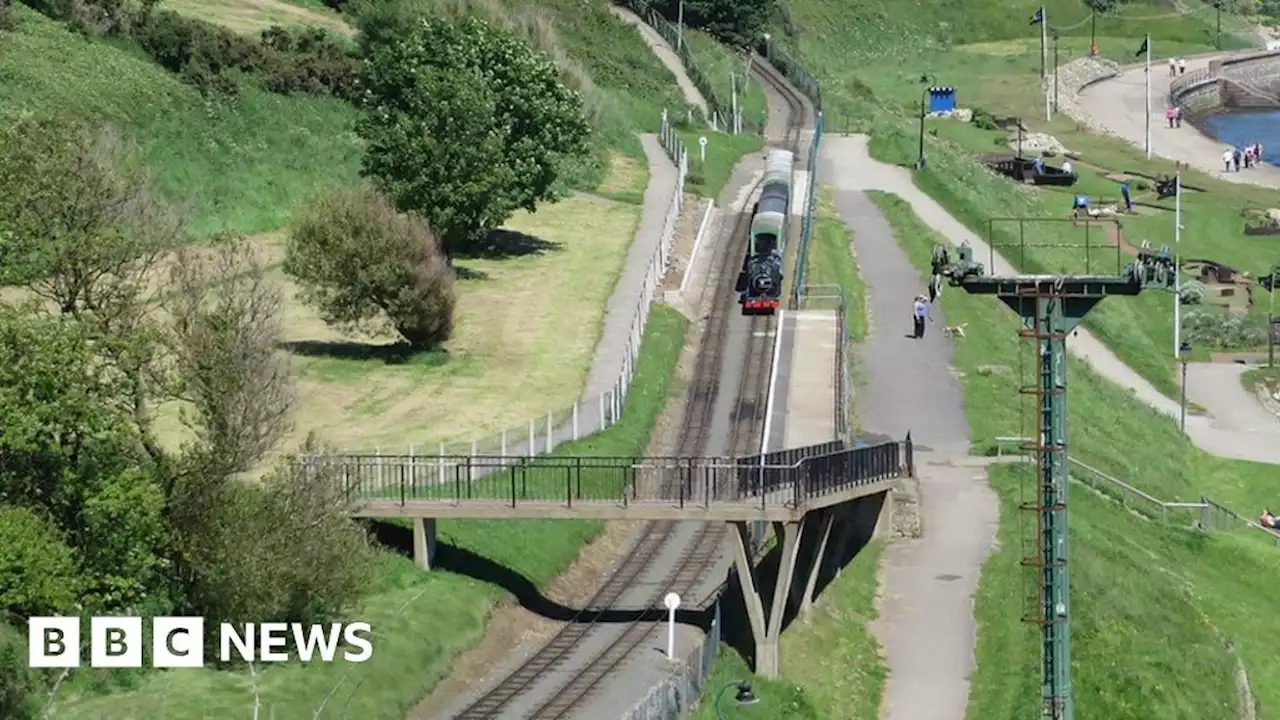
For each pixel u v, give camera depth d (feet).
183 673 243.19
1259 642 337.11
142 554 250.16
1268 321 555.69
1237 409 495.82
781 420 381.40
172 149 489.67
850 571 316.19
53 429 248.73
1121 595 314.96
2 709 226.79
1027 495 344.90
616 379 394.32
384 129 451.94
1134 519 374.43
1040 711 269.64
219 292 337.93
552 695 255.70
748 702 259.19
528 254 488.44
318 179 511.81
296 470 264.93
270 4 622.95
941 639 295.28
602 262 485.56
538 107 485.56
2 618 240.94
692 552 318.65
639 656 271.08
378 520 293.84
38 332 250.16
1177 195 621.72
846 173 628.28
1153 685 283.59
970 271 268.00
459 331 421.18
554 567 301.63
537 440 346.74
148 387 271.49
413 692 251.39
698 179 578.25
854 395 400.67
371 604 269.85
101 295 280.72
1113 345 511.81
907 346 436.35
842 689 277.23
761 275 454.40
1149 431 449.89
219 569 249.55
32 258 283.79
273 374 289.74
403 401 371.76
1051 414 261.85
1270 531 397.39
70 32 513.04
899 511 327.47
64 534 249.14
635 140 619.67
